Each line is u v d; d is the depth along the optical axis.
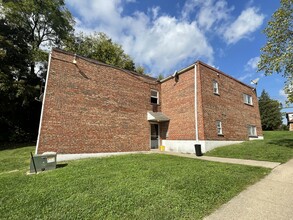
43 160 7.55
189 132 13.25
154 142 15.16
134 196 4.45
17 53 17.25
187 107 13.73
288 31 11.84
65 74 10.67
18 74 17.64
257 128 18.80
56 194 4.76
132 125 13.46
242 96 17.86
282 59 11.52
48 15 21.03
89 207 3.96
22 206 4.16
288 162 7.91
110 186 5.24
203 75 13.58
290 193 4.55
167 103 15.64
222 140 13.66
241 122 16.58
